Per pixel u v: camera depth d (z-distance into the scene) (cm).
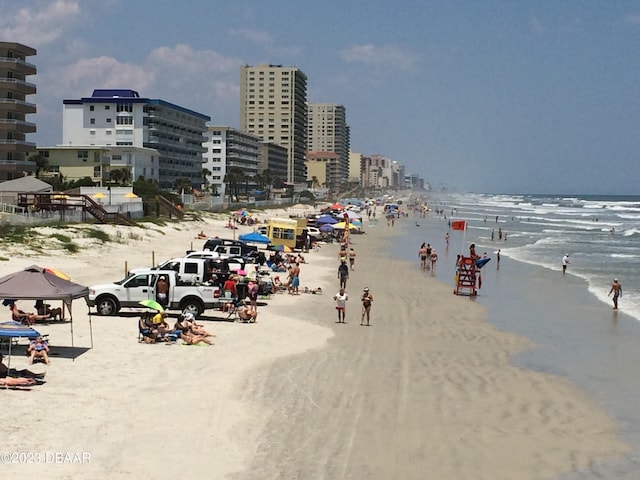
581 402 2033
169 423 1636
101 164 10788
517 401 2008
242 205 13375
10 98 8688
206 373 2106
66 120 13300
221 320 3031
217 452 1480
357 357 2470
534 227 12344
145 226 7000
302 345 2622
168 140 14312
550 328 3250
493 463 1516
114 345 2369
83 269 4209
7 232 4872
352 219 10369
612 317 3591
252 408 1803
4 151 8594
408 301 3988
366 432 1669
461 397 2019
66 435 1492
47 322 2675
